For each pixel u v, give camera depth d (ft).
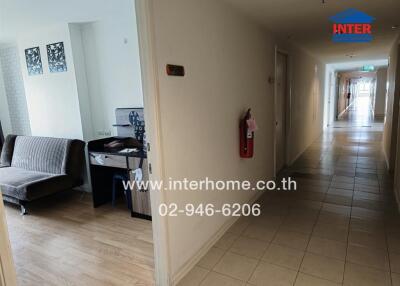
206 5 7.55
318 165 16.79
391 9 9.61
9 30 12.73
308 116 21.61
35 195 11.16
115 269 7.56
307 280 6.77
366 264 7.27
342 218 9.87
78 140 12.73
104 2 9.77
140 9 5.61
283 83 15.47
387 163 16.06
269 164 13.62
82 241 9.10
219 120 8.57
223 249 8.26
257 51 11.27
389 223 9.39
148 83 5.85
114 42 12.03
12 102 16.17
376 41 15.49
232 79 9.23
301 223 9.64
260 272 7.14
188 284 6.86
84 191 13.96
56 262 7.95
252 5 8.89
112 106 12.77
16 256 8.30
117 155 10.60
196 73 7.25
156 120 6.03
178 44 6.53
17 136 14.69
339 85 47.67
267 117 12.92
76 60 12.61
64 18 11.42
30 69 14.16
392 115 14.67
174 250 6.87
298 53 17.40
